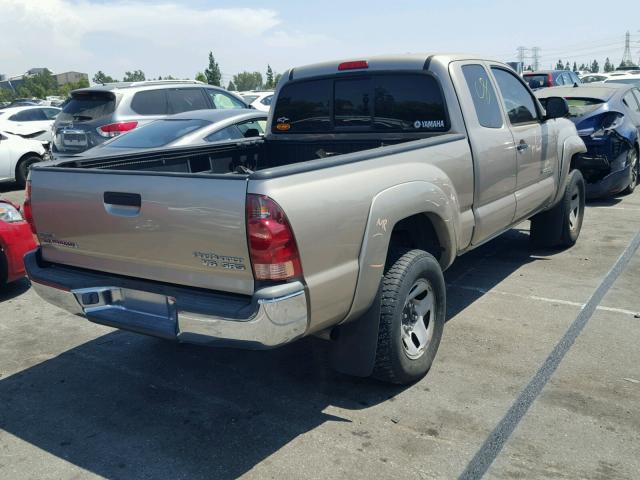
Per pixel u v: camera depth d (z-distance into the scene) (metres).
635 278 5.90
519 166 5.37
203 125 7.73
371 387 4.00
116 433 3.60
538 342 4.55
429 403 3.76
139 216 3.32
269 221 2.94
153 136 7.62
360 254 3.44
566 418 3.54
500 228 5.25
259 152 5.63
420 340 4.00
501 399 3.77
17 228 6.00
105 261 3.63
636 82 13.61
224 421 3.69
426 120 4.81
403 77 4.87
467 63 4.94
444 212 4.11
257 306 2.97
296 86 5.46
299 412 3.74
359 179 3.45
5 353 4.76
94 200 3.50
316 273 3.17
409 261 3.76
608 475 3.04
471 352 4.42
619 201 9.49
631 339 4.56
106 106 9.70
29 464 3.32
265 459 3.29
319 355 4.53
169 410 3.84
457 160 4.40
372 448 3.34
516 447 3.28
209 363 4.48
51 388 4.18
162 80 10.56
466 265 6.51
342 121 5.27
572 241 6.92
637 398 3.74
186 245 3.20
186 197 3.13
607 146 8.85
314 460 3.25
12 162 13.15
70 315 5.56
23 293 6.20
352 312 3.48
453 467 3.14
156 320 3.41
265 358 4.51
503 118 5.18
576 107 9.31
